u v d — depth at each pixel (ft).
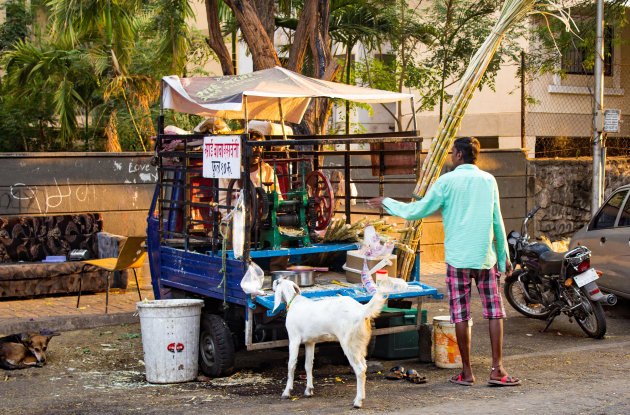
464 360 19.51
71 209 36.83
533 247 28.89
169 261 24.25
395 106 62.28
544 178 47.16
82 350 25.14
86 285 33.32
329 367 22.49
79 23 41.88
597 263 30.86
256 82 22.66
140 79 45.75
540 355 23.18
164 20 42.52
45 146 55.52
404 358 23.18
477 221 19.03
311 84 23.22
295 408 17.51
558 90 56.13
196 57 57.21
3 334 27.17
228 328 21.07
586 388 18.51
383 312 21.84
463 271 19.21
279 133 28.50
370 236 21.52
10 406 18.54
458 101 24.66
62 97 48.21
